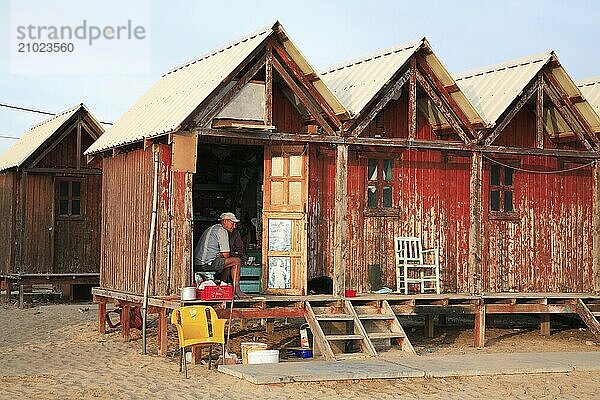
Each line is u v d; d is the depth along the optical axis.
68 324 18.77
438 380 12.71
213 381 12.36
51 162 23.75
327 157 16.25
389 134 16.80
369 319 15.08
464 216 17.22
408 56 15.56
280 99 15.97
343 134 15.42
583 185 18.28
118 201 16.86
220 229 15.06
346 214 16.31
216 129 14.38
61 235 23.75
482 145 16.41
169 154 14.72
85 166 23.89
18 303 23.23
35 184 23.50
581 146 18.05
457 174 17.20
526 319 21.16
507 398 11.77
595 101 18.72
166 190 14.69
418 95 16.75
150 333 17.12
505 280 17.44
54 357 14.52
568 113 16.97
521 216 17.67
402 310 15.77
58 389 11.76
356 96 15.72
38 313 20.98
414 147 15.91
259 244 17.31
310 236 16.05
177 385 12.07
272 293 15.48
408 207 16.81
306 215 15.62
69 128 23.62
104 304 17.22
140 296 15.09
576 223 18.17
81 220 23.98
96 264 24.12
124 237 16.39
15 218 23.61
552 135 18.17
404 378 12.70
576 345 17.05
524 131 17.86
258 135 14.74
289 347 16.00
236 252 15.62
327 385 12.10
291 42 14.53
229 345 16.22
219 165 18.75
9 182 24.16
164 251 14.66
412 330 18.88
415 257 16.66
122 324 16.28
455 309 16.25
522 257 17.62
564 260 18.00
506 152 16.59
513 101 16.39
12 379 12.46
